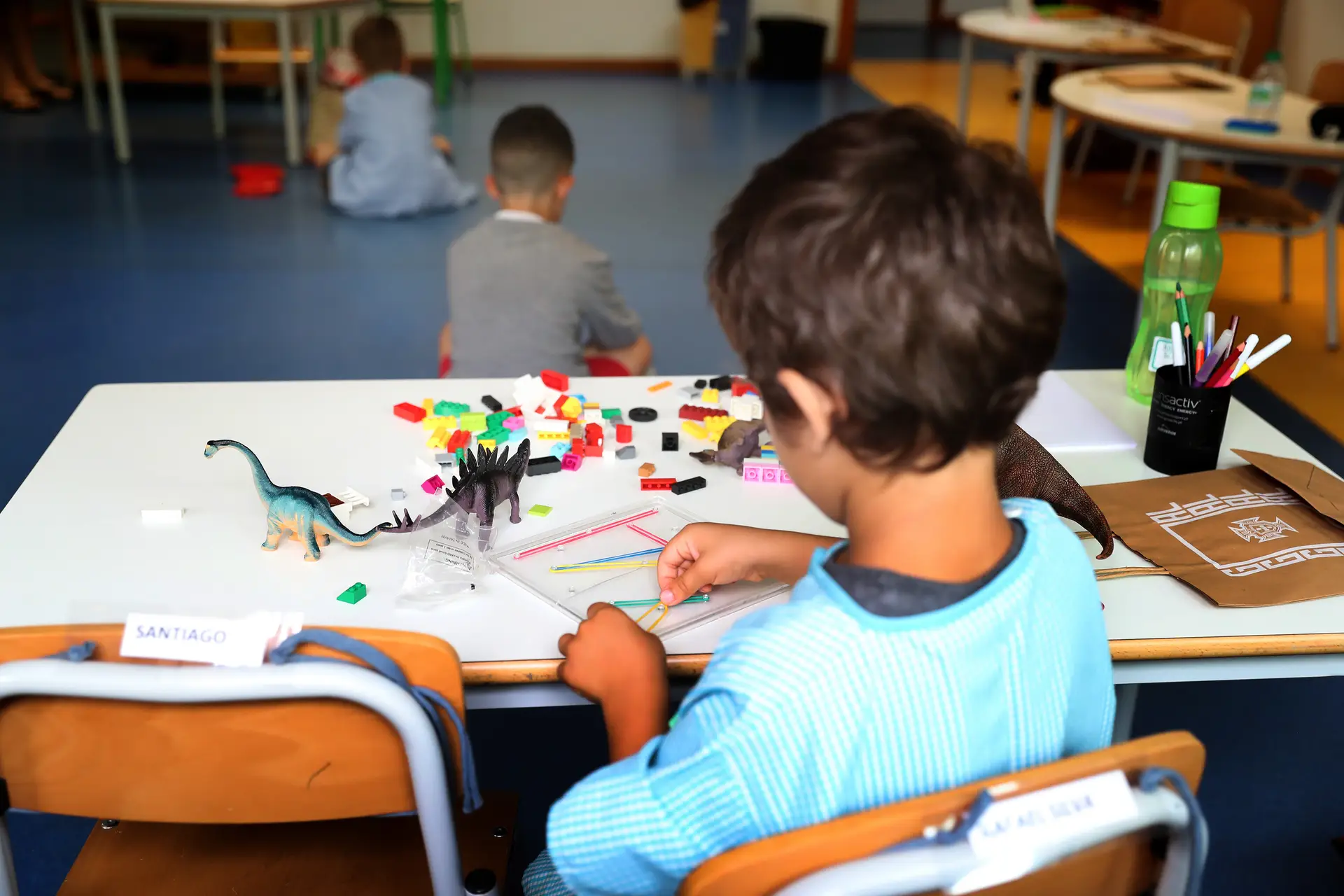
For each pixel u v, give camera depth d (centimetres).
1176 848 69
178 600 104
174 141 578
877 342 57
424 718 83
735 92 731
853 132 60
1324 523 120
